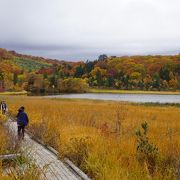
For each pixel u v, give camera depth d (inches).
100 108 1434.5
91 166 373.4
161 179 328.2
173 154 396.8
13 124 862.5
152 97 4552.2
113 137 534.3
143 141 418.9
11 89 5693.9
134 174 335.6
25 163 360.2
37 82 5753.0
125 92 6328.7
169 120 999.6
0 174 304.3
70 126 700.0
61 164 416.8
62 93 5836.6
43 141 575.5
